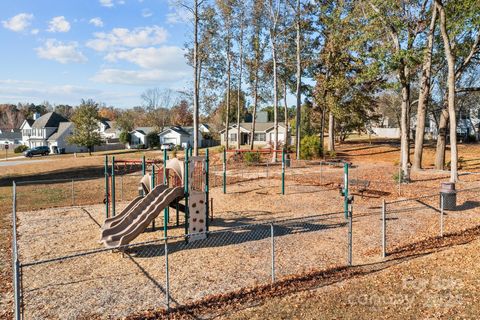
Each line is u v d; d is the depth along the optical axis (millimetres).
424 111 25672
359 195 18250
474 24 19859
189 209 11219
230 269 8961
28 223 14031
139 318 6691
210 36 34562
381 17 21312
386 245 10539
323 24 34844
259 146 56688
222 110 72062
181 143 69000
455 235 11336
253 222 13688
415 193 17969
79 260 9797
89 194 21562
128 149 69750
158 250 10547
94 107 60531
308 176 25188
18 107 138000
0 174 35094
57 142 72062
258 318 6609
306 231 12203
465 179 21422
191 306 7090
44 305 7230
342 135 57094
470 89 25469
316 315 6656
